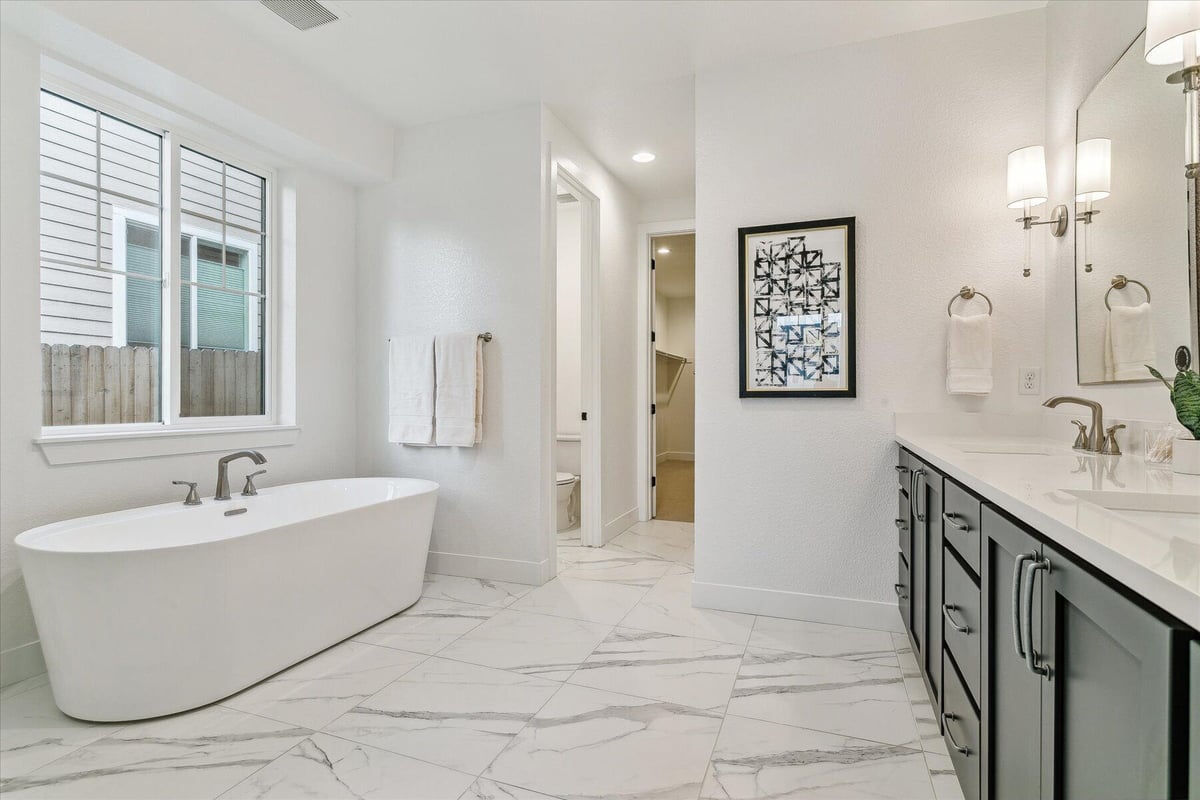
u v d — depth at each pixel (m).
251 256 3.30
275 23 2.62
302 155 3.21
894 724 1.91
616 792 1.58
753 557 2.87
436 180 3.53
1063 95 2.28
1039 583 0.95
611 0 2.43
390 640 2.57
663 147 3.88
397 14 2.54
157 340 2.81
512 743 1.81
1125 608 0.68
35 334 2.24
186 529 2.55
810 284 2.74
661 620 2.79
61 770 1.67
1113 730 0.71
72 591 1.86
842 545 2.73
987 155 2.53
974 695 1.35
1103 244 1.92
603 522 4.22
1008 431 2.49
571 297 4.99
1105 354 1.90
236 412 3.21
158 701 1.94
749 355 2.84
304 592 2.36
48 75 2.38
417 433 3.47
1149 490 1.12
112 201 2.63
